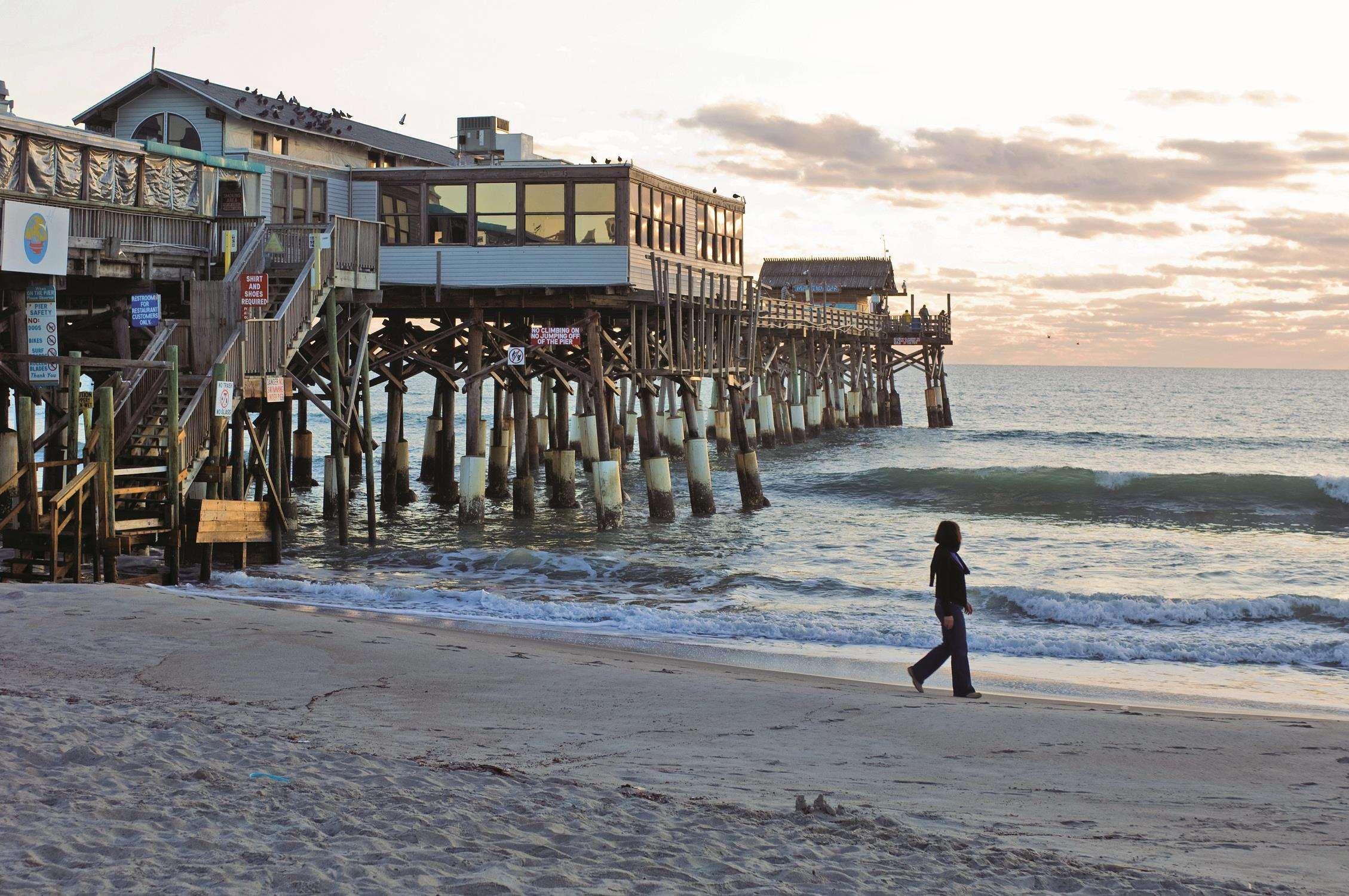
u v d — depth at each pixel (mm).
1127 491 40875
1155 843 7105
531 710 11039
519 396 41812
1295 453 67125
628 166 30922
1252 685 15859
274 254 25734
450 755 8789
